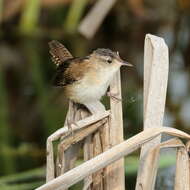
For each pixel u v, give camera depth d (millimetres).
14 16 21328
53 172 7527
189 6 19984
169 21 20422
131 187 10305
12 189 9914
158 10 20500
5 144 13234
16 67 18672
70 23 20781
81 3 20641
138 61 18266
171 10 20406
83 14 21234
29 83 17203
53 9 21297
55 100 15836
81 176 6645
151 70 7082
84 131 7422
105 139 7453
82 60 8938
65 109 15094
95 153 7582
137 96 14984
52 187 6641
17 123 14594
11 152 12797
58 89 16328
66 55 9633
